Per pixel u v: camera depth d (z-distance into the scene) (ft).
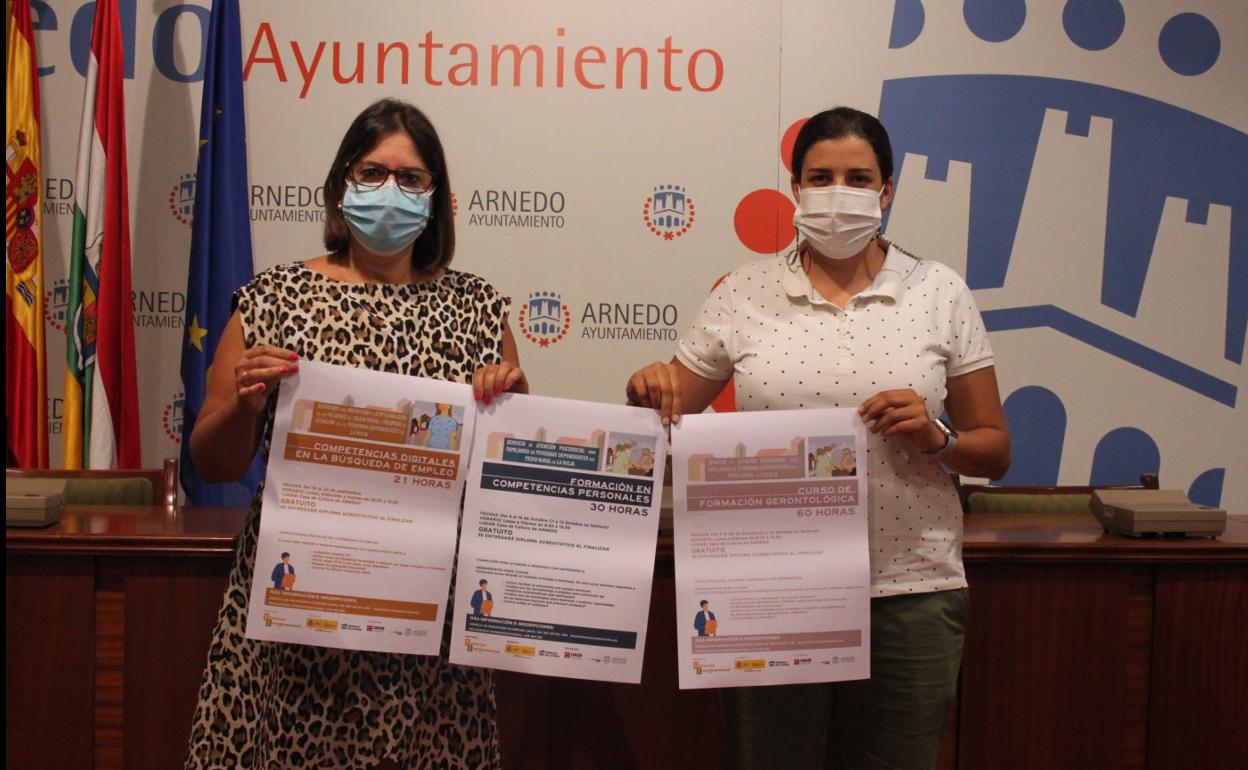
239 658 5.08
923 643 5.24
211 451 5.08
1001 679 6.98
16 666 6.59
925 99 10.14
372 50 9.99
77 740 6.63
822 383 5.27
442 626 5.14
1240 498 10.36
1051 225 10.21
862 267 5.54
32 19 9.87
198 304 9.20
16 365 9.18
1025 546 6.88
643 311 10.18
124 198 9.43
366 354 5.13
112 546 6.56
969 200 10.18
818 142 5.35
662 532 6.91
